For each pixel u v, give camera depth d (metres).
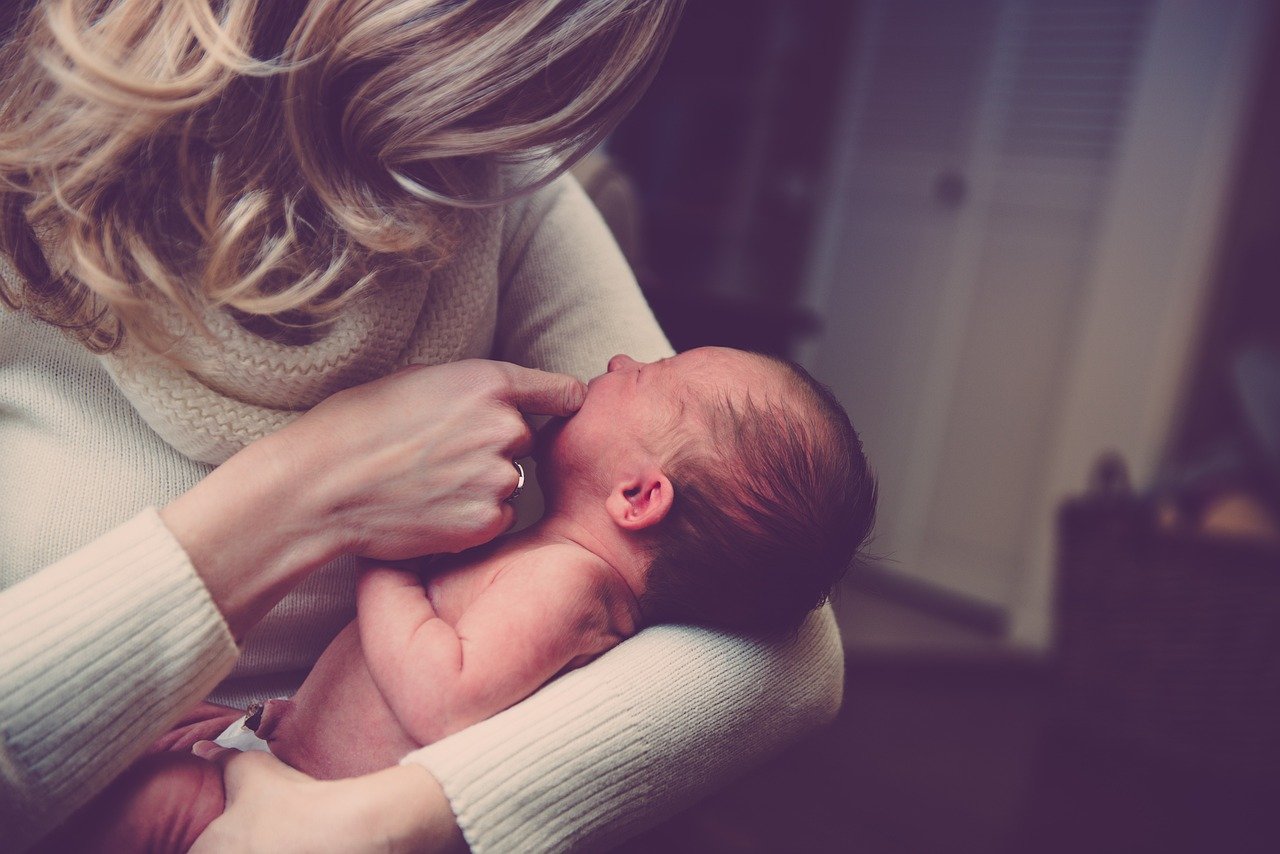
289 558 0.59
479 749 0.57
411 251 0.62
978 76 3.43
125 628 0.53
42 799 0.51
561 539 0.76
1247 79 2.84
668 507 0.74
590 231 0.91
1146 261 3.01
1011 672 2.96
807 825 1.93
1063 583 2.27
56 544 0.66
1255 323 2.84
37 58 0.54
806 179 3.96
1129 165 3.04
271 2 0.55
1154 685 2.11
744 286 4.04
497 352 0.89
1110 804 2.05
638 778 0.62
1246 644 1.98
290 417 0.65
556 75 0.59
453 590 0.71
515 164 0.70
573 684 0.63
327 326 0.64
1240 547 1.97
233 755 0.60
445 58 0.56
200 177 0.56
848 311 3.82
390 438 0.62
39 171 0.55
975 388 3.43
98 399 0.68
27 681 0.50
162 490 0.67
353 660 0.69
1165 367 2.98
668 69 3.81
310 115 0.55
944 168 3.53
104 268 0.55
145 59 0.54
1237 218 2.88
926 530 3.56
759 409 0.78
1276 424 2.30
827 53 3.89
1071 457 3.14
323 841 0.53
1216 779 2.04
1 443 0.69
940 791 2.12
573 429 0.79
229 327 0.60
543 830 0.58
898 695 2.68
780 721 0.71
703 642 0.69
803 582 0.75
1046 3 3.25
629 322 0.89
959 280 3.48
